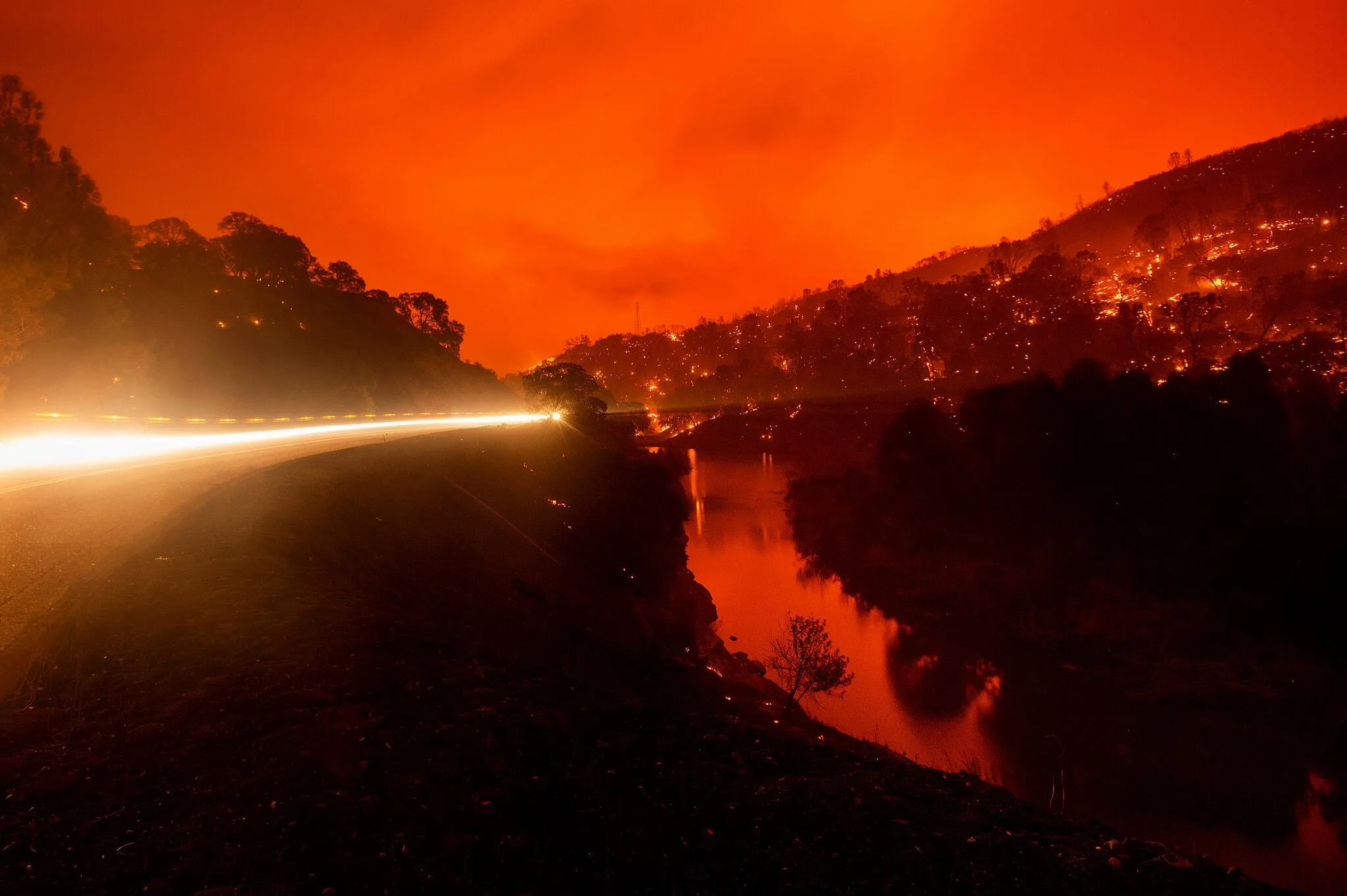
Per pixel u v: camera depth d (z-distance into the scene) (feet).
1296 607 96.22
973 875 15.14
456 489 84.89
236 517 40.83
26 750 16.20
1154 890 14.90
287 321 203.82
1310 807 61.21
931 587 123.95
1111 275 583.58
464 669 24.27
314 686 20.72
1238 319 363.97
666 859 14.96
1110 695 83.30
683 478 291.38
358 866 13.32
